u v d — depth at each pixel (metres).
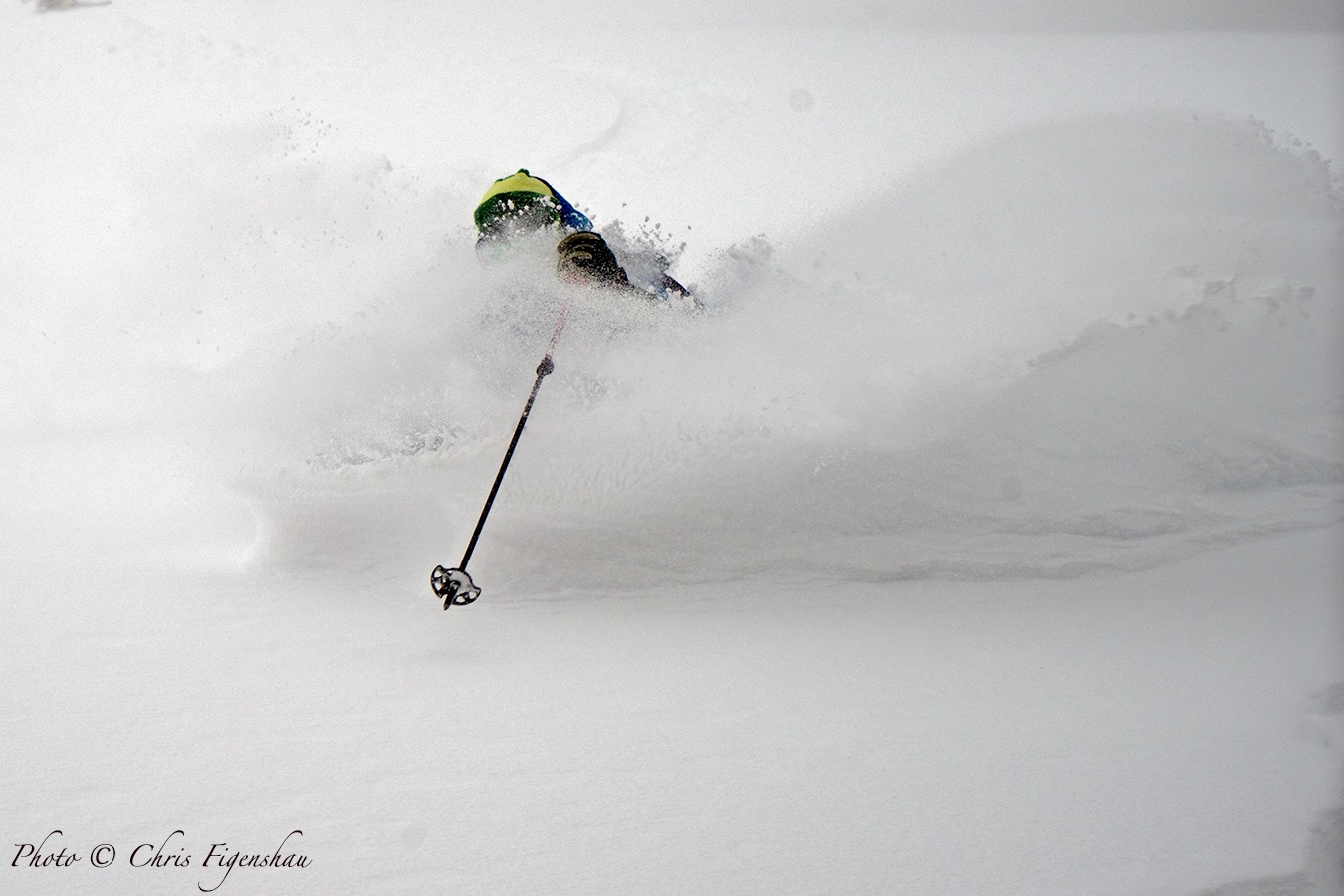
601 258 6.52
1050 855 3.18
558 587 5.72
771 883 3.06
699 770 3.73
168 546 6.52
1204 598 5.36
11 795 3.53
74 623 5.17
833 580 5.73
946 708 4.22
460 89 22.86
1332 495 6.36
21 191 16.05
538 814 3.43
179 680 4.51
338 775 3.68
